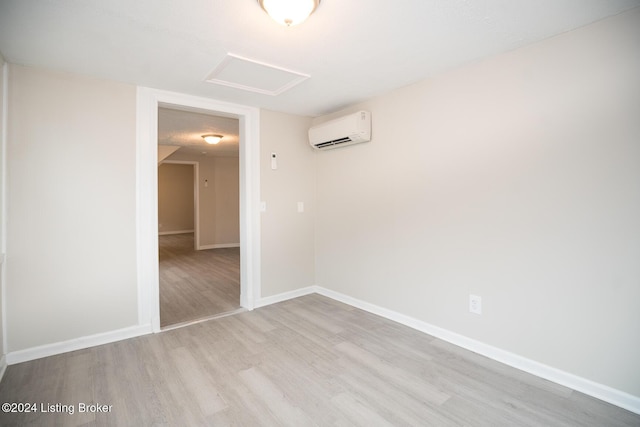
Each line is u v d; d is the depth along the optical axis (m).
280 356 2.35
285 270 3.66
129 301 2.67
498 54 2.19
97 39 1.91
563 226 1.95
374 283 3.20
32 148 2.28
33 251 2.29
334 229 3.65
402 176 2.88
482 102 2.29
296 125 3.72
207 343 2.56
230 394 1.90
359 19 1.73
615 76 1.75
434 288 2.66
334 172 3.62
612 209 1.78
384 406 1.79
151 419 1.68
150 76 2.50
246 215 3.35
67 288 2.41
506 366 2.20
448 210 2.54
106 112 2.55
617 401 1.78
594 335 1.86
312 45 2.03
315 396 1.88
